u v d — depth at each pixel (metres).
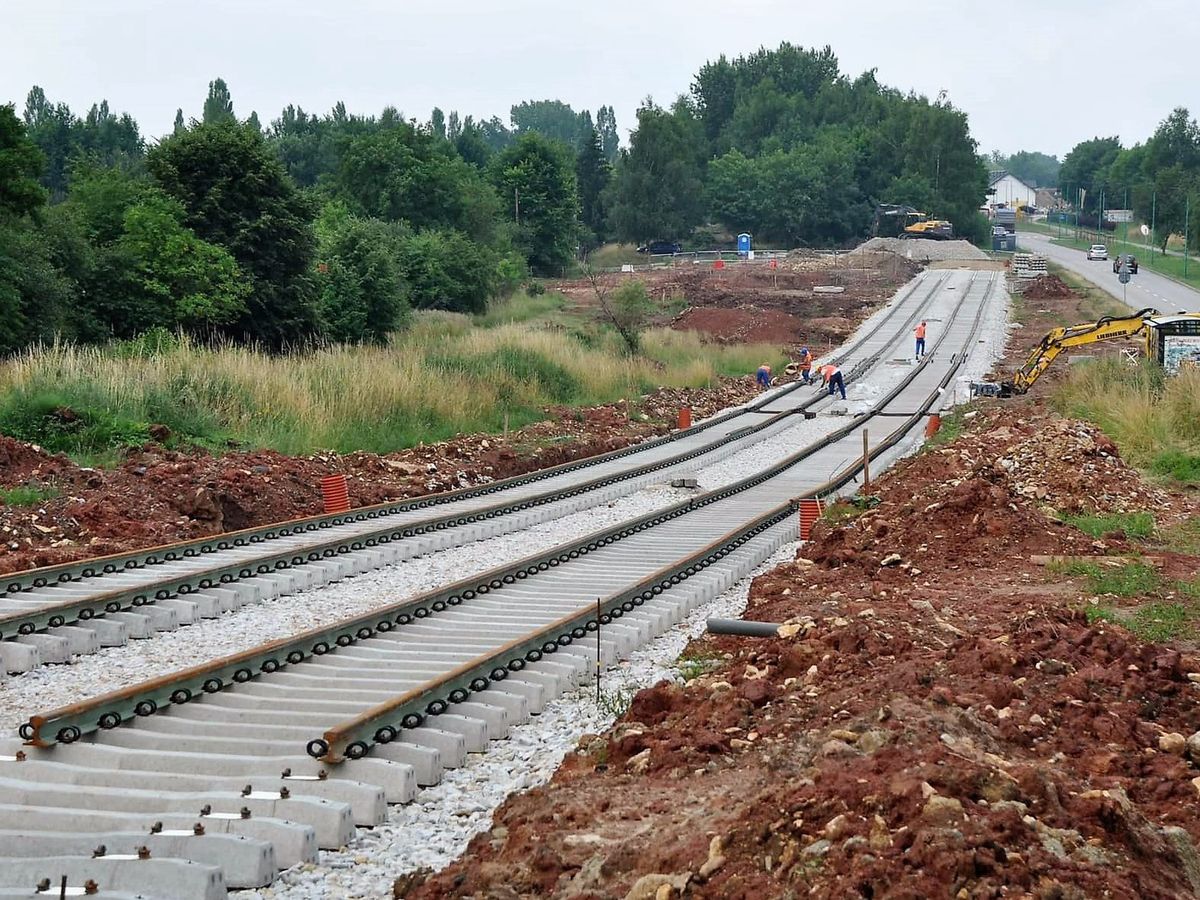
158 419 30.19
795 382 56.97
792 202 160.00
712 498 29.64
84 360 32.81
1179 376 37.44
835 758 9.55
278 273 52.19
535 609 17.89
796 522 26.27
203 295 47.69
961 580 19.88
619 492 31.36
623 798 10.53
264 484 26.97
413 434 35.06
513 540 24.88
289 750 12.02
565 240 122.75
